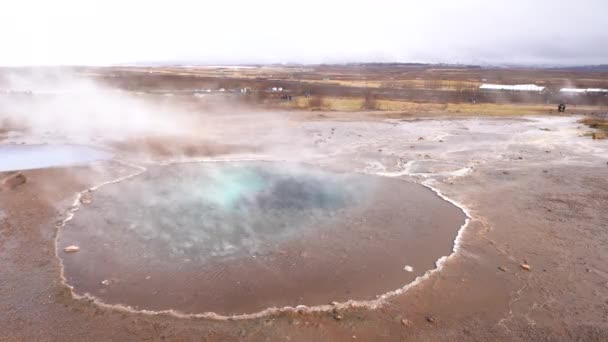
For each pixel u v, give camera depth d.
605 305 4.94
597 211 8.16
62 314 4.74
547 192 9.44
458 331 4.45
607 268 5.87
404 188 9.66
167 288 5.30
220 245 6.50
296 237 6.82
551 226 7.42
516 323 4.61
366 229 7.19
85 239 6.72
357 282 5.47
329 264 5.94
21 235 6.85
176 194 9.01
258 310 4.83
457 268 5.88
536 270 5.82
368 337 4.35
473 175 10.89
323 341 4.28
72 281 5.46
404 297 5.12
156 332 4.42
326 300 5.05
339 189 9.49
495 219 7.76
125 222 7.40
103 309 4.84
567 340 4.32
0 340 4.26
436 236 6.95
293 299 5.06
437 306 4.94
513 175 10.91
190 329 4.47
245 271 5.72
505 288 5.35
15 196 8.73
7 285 5.33
